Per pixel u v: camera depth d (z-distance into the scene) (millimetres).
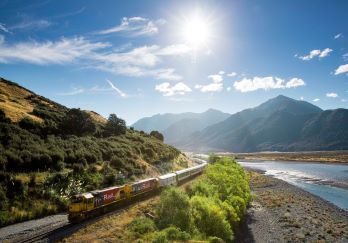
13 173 36219
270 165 147125
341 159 162875
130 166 54281
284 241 35219
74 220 29172
